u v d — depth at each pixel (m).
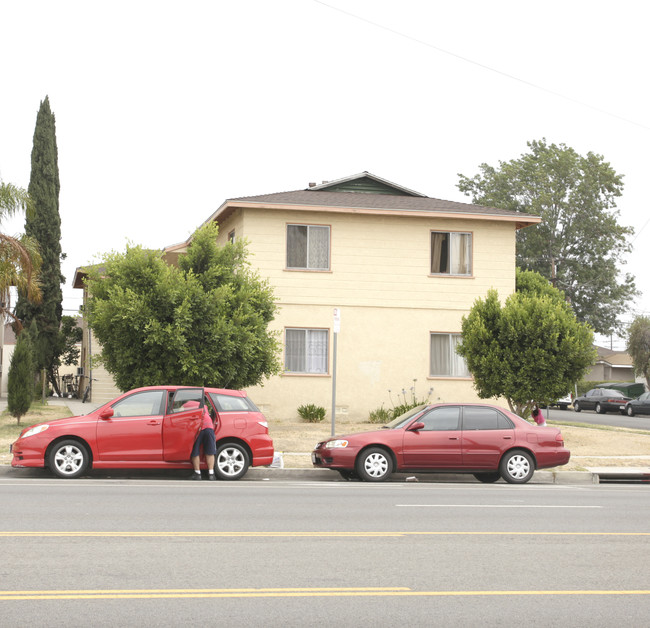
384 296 27.98
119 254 21.00
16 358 23.33
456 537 9.80
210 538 9.30
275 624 6.11
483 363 23.03
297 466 17.94
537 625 6.26
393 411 27.42
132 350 20.33
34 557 8.12
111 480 15.38
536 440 16.92
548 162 65.31
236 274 22.34
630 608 6.77
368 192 31.06
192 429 15.69
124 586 7.07
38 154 40.09
